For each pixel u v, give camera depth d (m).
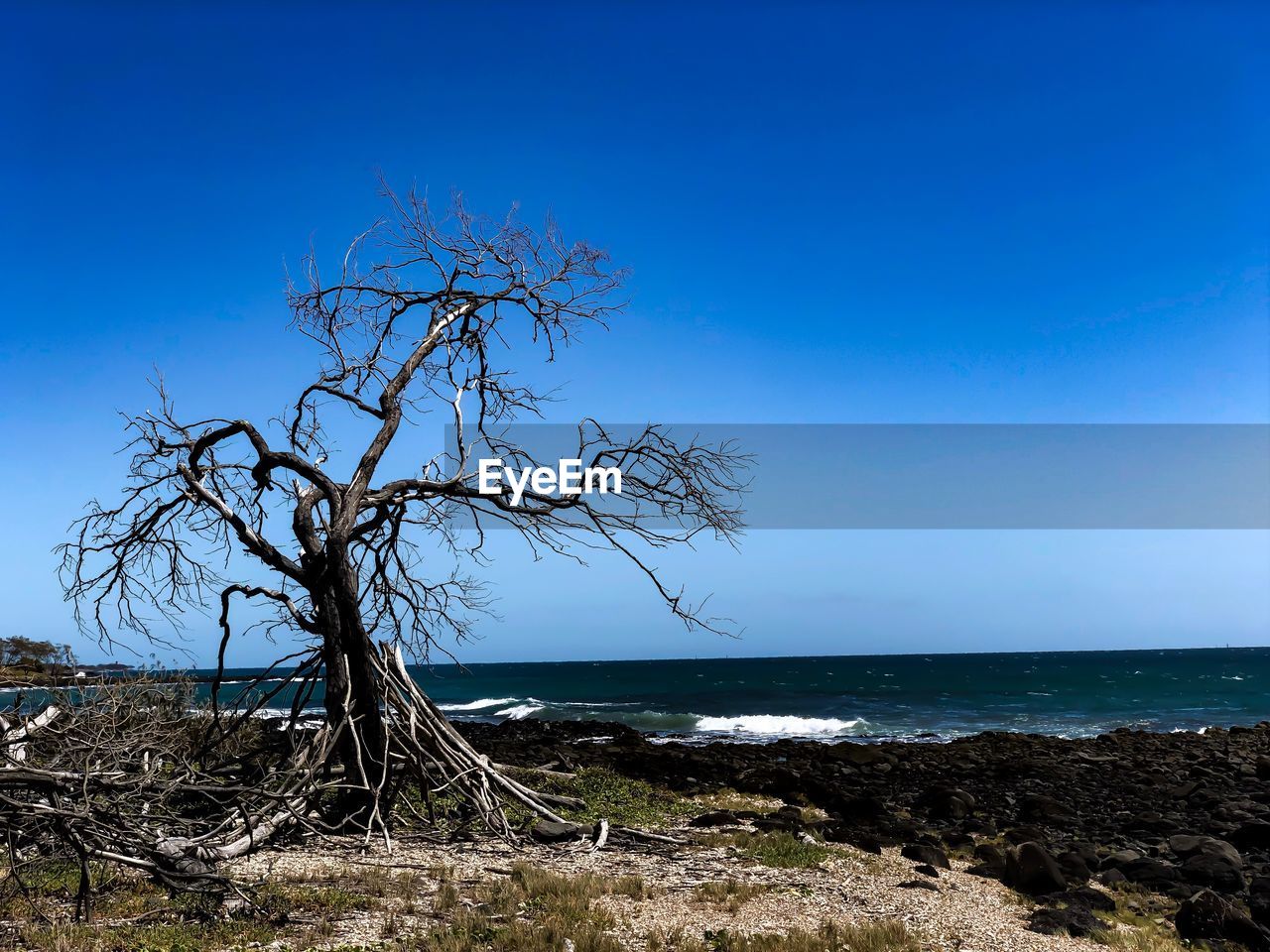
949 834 15.24
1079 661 168.12
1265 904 10.80
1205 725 47.12
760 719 47.38
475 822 13.75
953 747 30.98
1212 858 12.76
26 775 7.98
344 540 13.05
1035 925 9.78
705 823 15.48
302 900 9.43
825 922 9.36
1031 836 15.25
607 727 37.56
